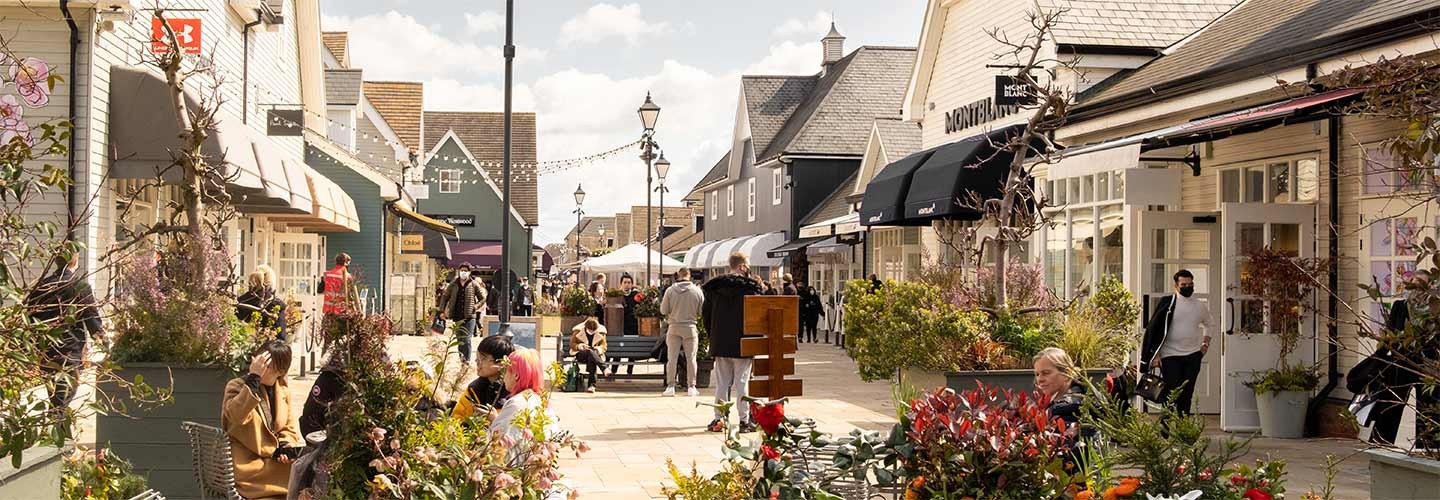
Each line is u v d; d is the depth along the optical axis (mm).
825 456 6363
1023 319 12336
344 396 6691
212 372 9406
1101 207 17188
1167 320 13711
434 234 45344
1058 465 5727
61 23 15086
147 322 9422
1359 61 12062
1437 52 11250
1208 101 14523
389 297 36250
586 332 19953
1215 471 5910
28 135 5805
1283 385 13906
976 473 5742
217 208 12133
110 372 6004
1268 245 14352
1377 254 13242
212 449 7871
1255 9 18125
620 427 15016
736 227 54719
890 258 34906
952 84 25188
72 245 5648
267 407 8289
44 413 4848
